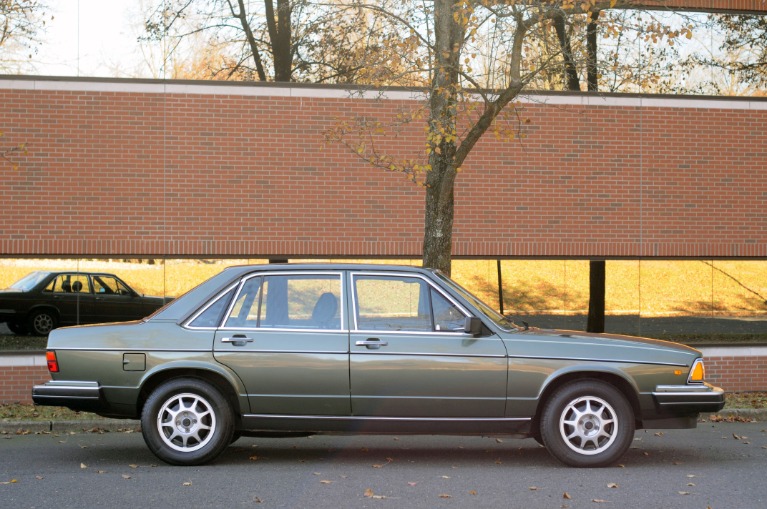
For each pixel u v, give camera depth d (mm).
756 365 14992
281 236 14164
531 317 14680
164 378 8555
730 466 8570
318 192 14211
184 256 14055
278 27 14242
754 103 15062
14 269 13734
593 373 8477
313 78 14234
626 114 14797
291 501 6949
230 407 8445
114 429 11211
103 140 13891
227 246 14055
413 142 14359
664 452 9484
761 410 12500
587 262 14859
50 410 12461
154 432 8375
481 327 8406
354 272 8625
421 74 13656
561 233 14648
